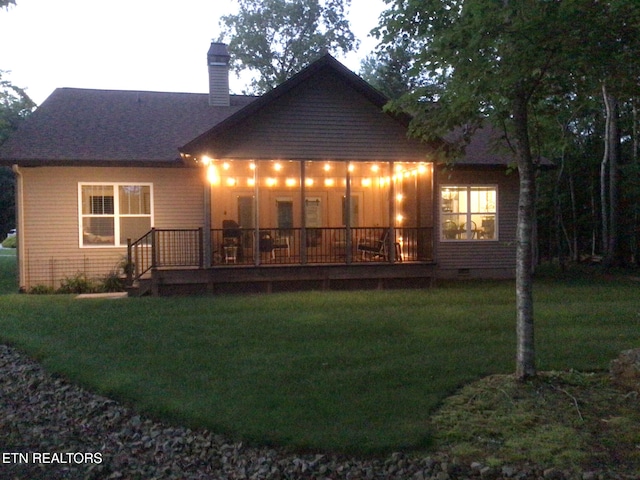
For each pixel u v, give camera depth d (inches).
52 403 305.0
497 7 274.4
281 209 737.0
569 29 265.4
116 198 661.3
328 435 241.1
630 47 284.0
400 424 251.8
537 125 345.7
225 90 810.8
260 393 289.9
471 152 731.4
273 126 602.9
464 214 739.4
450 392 291.7
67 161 621.3
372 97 613.3
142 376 321.1
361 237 708.7
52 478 221.1
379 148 623.5
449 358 342.6
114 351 371.9
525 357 297.0
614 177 880.9
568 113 354.9
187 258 669.9
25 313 489.4
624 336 393.1
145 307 506.0
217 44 810.2
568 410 267.0
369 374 314.8
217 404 276.4
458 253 738.2
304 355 353.4
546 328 419.5
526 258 298.8
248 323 439.8
